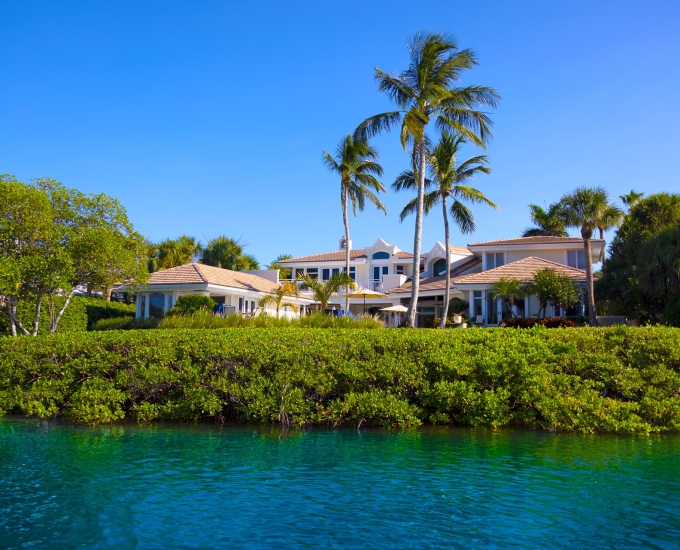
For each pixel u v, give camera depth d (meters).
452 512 7.48
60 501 7.92
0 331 26.44
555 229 61.75
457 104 29.25
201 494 8.21
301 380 13.59
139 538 6.65
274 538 6.65
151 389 14.20
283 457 10.42
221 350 14.23
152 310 34.19
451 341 14.45
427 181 37.09
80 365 14.74
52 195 25.80
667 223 41.84
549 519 7.28
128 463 9.99
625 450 10.95
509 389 13.30
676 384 13.01
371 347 14.34
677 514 7.45
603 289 34.22
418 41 29.06
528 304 34.19
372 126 30.27
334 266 55.78
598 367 13.52
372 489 8.45
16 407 15.21
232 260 56.88
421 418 13.41
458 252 50.88
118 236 26.41
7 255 23.91
